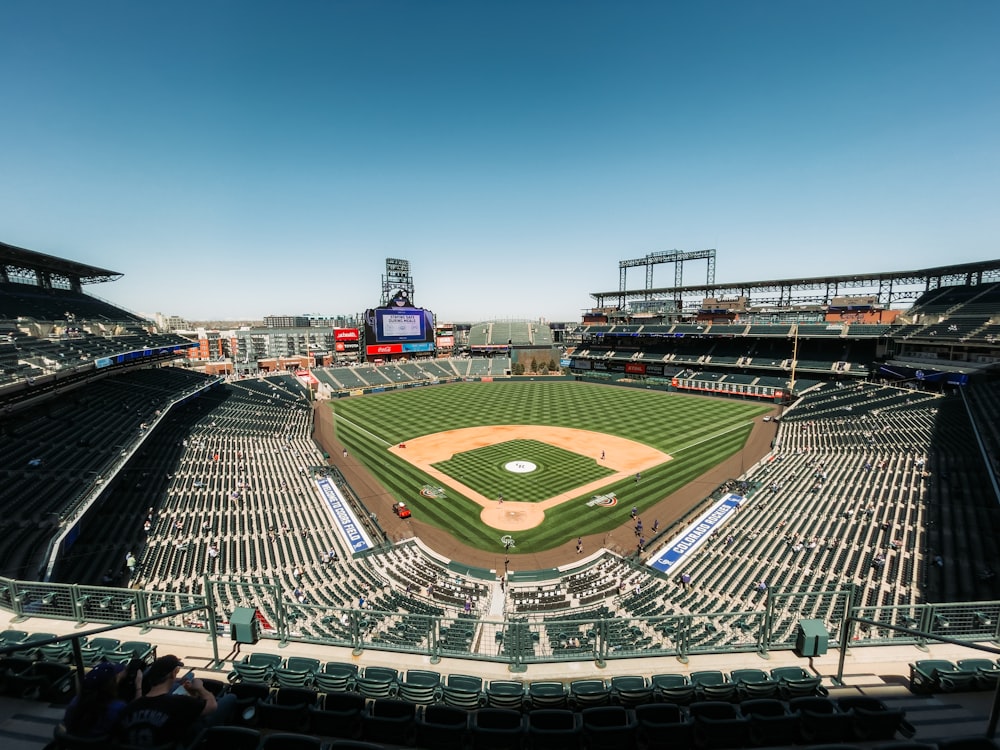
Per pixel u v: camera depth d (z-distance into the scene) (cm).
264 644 1122
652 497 4184
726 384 8694
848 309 8731
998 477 2609
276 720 798
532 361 12500
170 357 7094
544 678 1050
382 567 3038
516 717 821
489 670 1070
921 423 4722
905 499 3203
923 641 1106
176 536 2994
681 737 764
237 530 3222
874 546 2714
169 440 4722
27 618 1152
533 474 4781
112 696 538
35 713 771
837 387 7356
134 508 3244
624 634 1698
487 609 2534
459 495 4275
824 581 2484
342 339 11606
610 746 769
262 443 5316
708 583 2700
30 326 4331
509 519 3803
